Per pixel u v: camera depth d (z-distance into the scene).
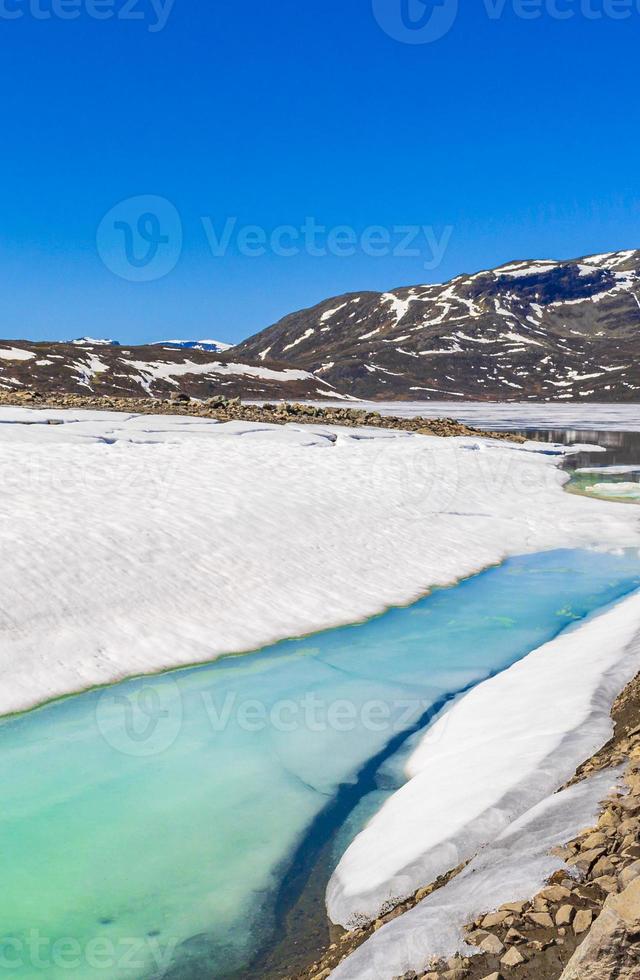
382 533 17.94
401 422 47.19
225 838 7.02
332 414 46.62
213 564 14.03
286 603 13.39
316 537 16.62
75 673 10.19
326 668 11.10
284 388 147.50
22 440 23.55
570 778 6.78
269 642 12.02
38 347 139.25
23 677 9.82
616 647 10.46
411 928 4.83
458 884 5.31
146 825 7.20
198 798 7.68
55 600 11.45
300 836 7.06
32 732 8.90
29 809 7.42
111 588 12.24
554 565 17.22
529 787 6.66
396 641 12.26
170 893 6.25
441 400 182.50
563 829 5.63
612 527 21.02
